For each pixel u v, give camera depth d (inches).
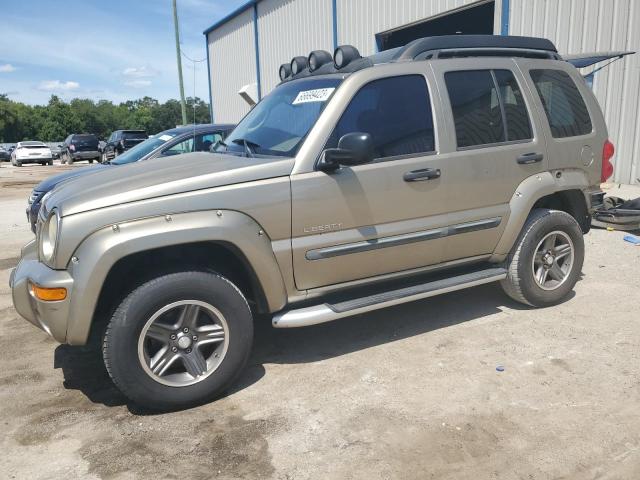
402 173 149.8
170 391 128.3
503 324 175.0
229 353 133.7
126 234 121.8
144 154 303.9
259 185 133.6
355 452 113.1
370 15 613.6
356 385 140.6
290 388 140.6
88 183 138.6
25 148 1302.9
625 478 102.9
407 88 154.5
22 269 136.1
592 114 189.5
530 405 128.0
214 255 140.3
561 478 103.4
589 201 190.9
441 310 189.5
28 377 152.7
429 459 110.1
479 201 164.7
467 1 486.0
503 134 168.7
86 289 120.5
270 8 836.0
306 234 139.9
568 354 152.7
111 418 129.9
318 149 140.8
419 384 139.7
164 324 128.2
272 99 175.0
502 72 171.5
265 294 138.2
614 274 219.9
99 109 3868.1
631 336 162.9
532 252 177.0
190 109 962.1
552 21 418.0
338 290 149.9
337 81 152.5
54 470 110.6
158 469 109.9
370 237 147.9
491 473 105.3
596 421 120.8
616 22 379.6
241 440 118.7
